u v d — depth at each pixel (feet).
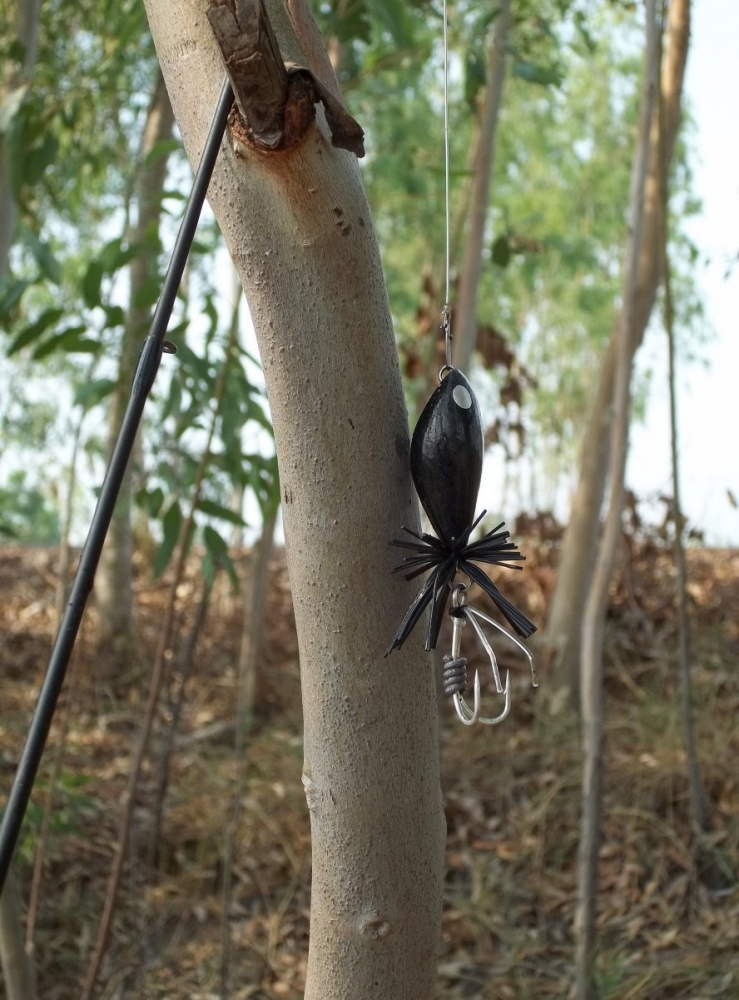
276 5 3.60
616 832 11.61
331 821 3.82
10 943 6.97
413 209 20.27
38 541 27.96
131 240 13.48
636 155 8.96
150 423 12.97
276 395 3.67
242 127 3.33
